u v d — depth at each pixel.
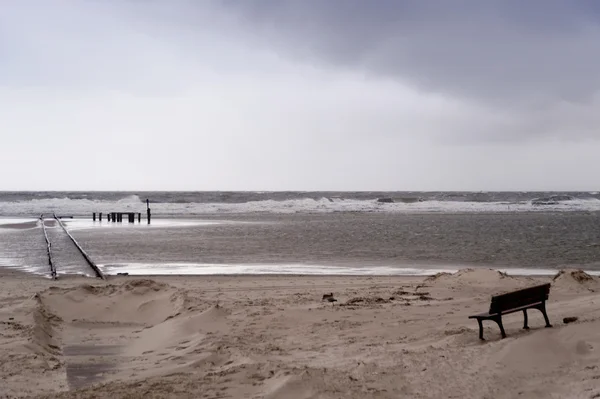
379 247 32.16
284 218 67.62
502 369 7.27
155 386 6.78
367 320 11.44
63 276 19.92
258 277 19.73
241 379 7.00
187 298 12.94
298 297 14.66
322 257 27.14
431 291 15.38
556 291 14.82
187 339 9.94
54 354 9.20
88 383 7.43
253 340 9.81
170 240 36.41
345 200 122.94
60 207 86.50
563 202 106.94
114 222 58.72
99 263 24.33
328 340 9.83
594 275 20.72
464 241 36.00
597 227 49.16
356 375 7.15
